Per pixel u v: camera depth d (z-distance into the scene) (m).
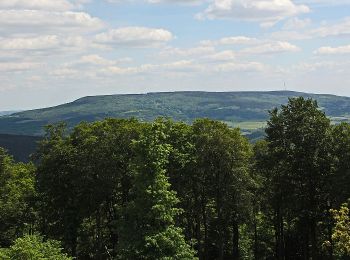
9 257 25.83
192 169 43.47
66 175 45.62
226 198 45.41
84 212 45.19
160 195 30.05
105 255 47.59
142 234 29.67
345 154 41.16
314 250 44.59
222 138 44.00
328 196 43.62
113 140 44.19
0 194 55.72
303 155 43.31
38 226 56.91
